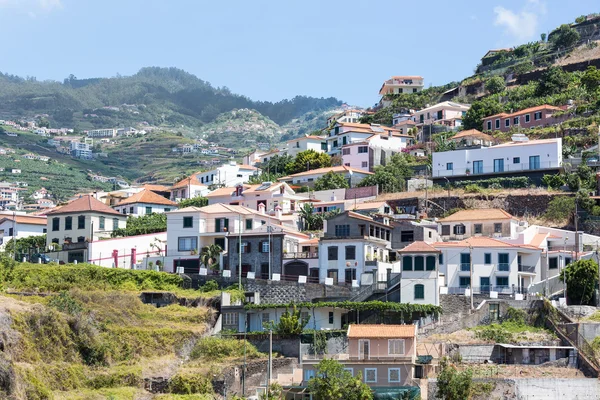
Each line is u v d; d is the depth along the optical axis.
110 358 139.50
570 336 145.88
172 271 189.25
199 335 151.12
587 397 129.50
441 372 131.62
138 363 141.12
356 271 172.75
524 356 142.25
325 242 175.88
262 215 196.25
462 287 171.88
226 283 169.25
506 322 153.75
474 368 138.12
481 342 146.00
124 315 151.50
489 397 129.88
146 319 153.38
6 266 163.25
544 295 165.25
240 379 140.88
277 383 137.00
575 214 194.62
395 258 185.50
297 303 156.00
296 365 145.12
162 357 145.25
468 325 152.62
